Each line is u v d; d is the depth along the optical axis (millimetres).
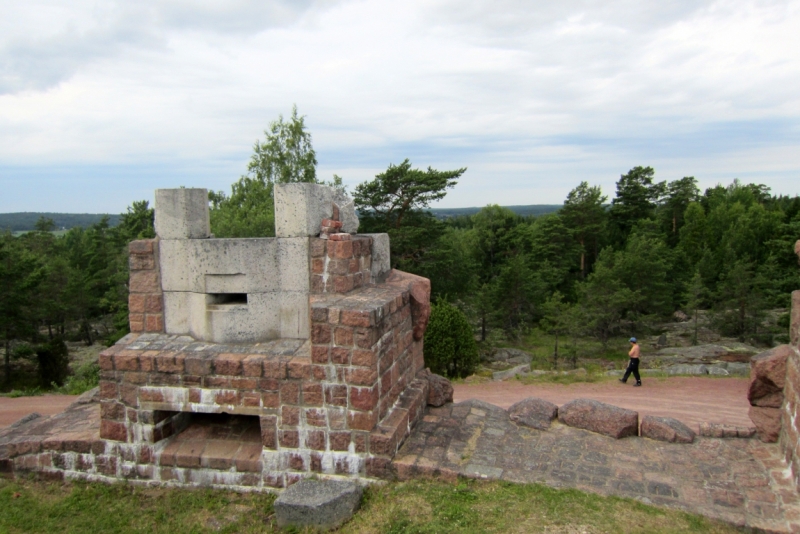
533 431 6277
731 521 4480
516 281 30703
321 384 5246
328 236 5645
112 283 35000
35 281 25031
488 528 4500
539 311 32531
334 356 5188
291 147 29453
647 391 14164
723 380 15453
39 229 62250
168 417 5840
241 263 5641
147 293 5930
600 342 26703
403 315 6309
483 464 5461
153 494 5582
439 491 5086
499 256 48562
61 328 35031
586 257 48625
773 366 5801
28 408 12406
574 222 47781
